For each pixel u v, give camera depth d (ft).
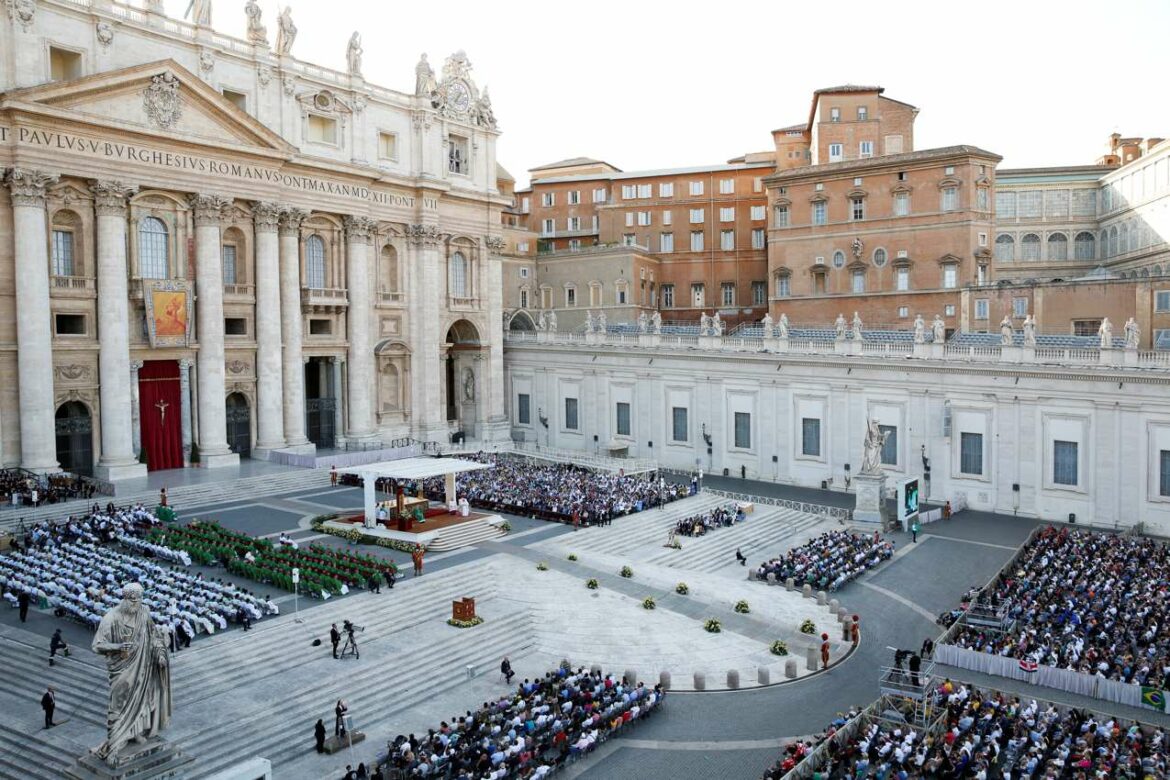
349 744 88.38
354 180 220.23
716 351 215.72
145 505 163.63
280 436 208.03
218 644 102.06
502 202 253.85
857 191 252.62
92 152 170.50
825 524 173.06
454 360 260.42
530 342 257.96
